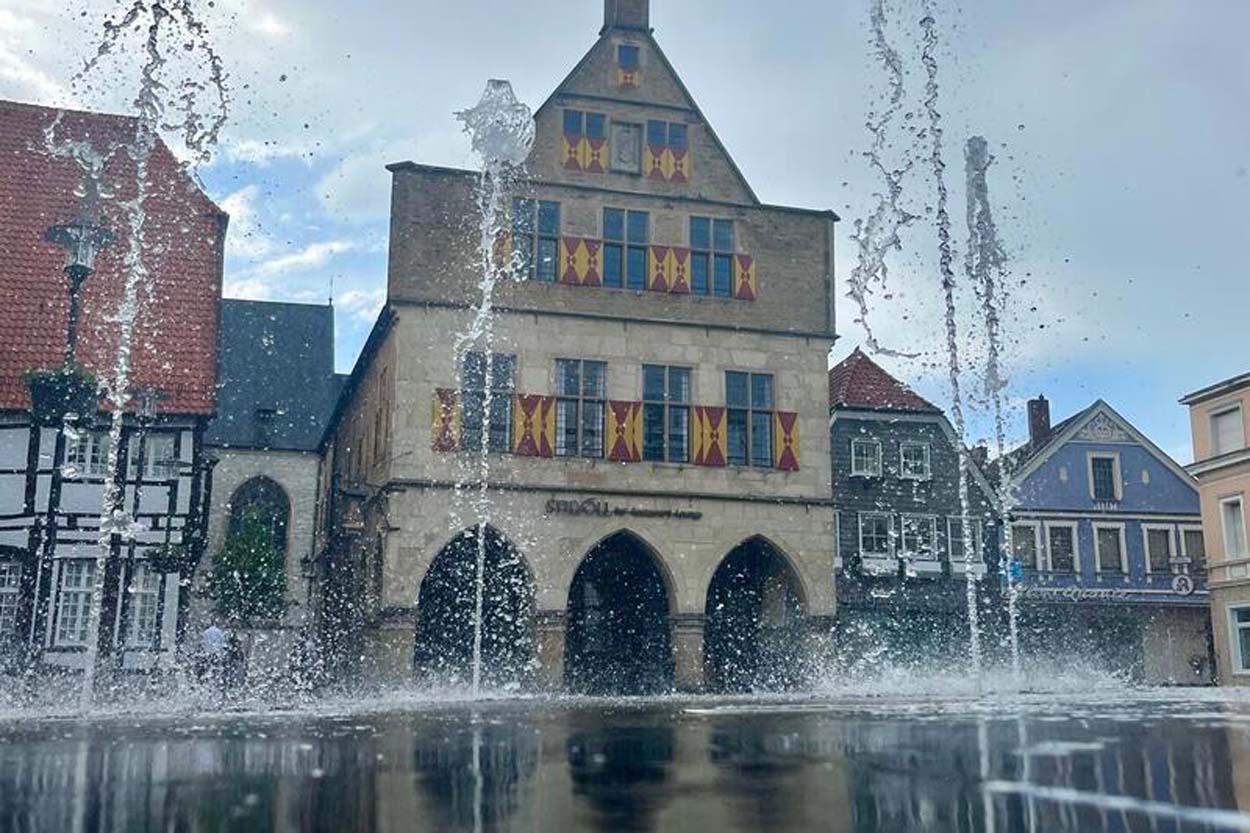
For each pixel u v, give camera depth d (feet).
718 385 91.15
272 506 145.59
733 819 13.69
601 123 92.89
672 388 90.43
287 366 157.99
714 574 91.15
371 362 100.63
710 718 32.73
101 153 89.30
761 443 91.76
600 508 86.38
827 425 92.84
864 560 118.32
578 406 87.86
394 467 82.43
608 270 91.04
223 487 144.36
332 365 160.45
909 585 118.52
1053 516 140.56
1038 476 141.79
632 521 87.04
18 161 87.40
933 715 33.55
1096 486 143.02
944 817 13.66
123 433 74.38
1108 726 27.63
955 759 19.80
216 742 24.23
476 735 26.08
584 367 88.63
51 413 53.62
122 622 66.59
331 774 18.10
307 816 13.97
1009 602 120.78
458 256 86.58
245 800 15.25
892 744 22.81
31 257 81.82
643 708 42.47
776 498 90.33
